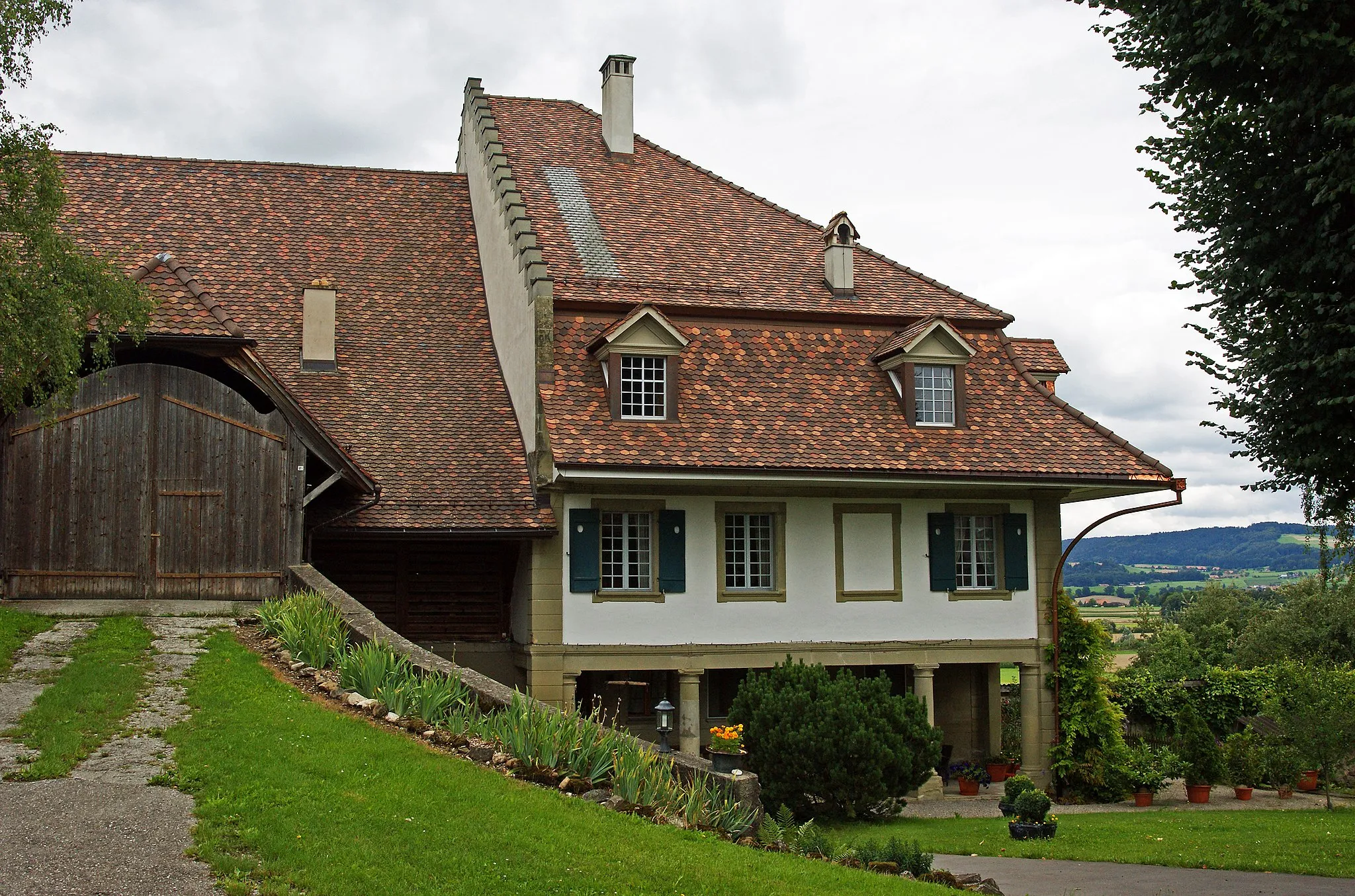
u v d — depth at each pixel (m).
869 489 24.41
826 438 23.70
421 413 24.64
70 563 17.72
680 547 23.45
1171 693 30.06
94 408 18.02
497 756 12.35
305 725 12.47
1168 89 14.71
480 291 28.08
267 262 26.84
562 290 24.16
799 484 23.52
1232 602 64.69
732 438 23.17
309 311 25.03
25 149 13.81
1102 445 25.25
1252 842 18.58
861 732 19.61
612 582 23.39
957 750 26.25
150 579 17.95
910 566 24.72
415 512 22.25
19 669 14.30
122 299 14.64
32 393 15.98
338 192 29.25
